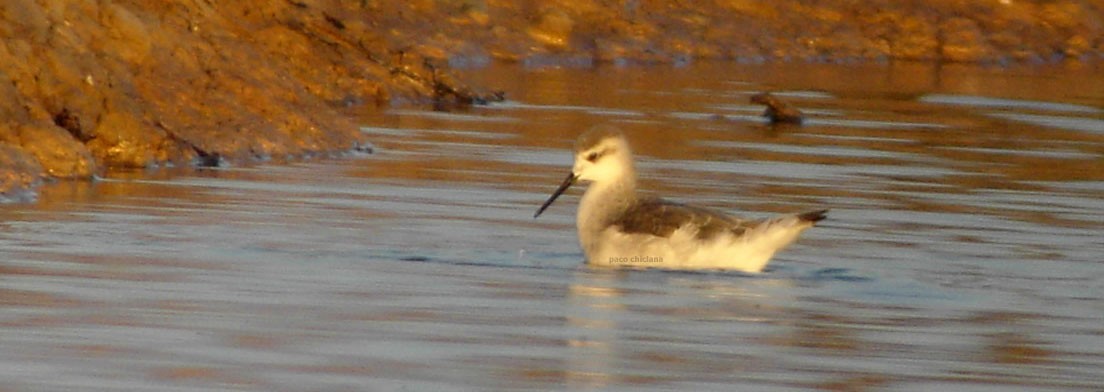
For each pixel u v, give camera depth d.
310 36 27.03
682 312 13.35
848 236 16.88
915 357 12.29
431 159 21.09
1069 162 22.80
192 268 14.29
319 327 12.49
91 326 12.26
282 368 11.41
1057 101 30.34
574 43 33.62
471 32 32.53
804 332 12.88
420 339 12.26
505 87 28.95
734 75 32.50
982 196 19.72
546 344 12.25
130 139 19.80
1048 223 18.02
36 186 17.92
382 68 27.11
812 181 20.47
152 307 12.88
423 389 11.06
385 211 17.45
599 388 11.23
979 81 33.66
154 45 21.33
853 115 27.22
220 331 12.27
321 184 18.92
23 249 14.74
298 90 22.34
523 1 34.06
